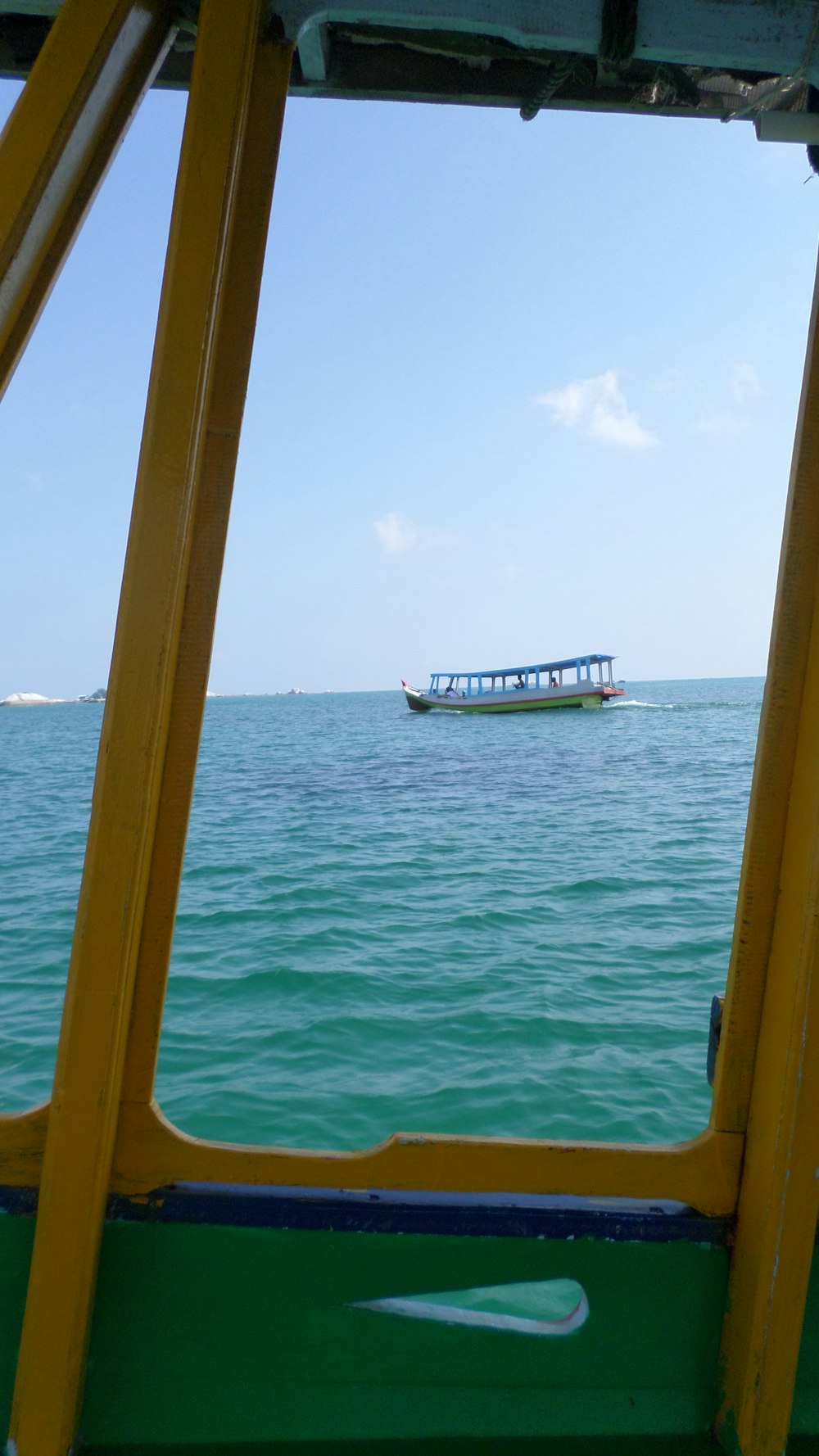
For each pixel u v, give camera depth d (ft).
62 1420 4.99
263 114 5.50
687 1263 5.50
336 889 42.34
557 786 89.56
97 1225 5.16
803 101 6.03
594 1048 21.72
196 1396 5.32
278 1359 5.34
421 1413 5.37
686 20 5.49
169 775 5.38
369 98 6.35
